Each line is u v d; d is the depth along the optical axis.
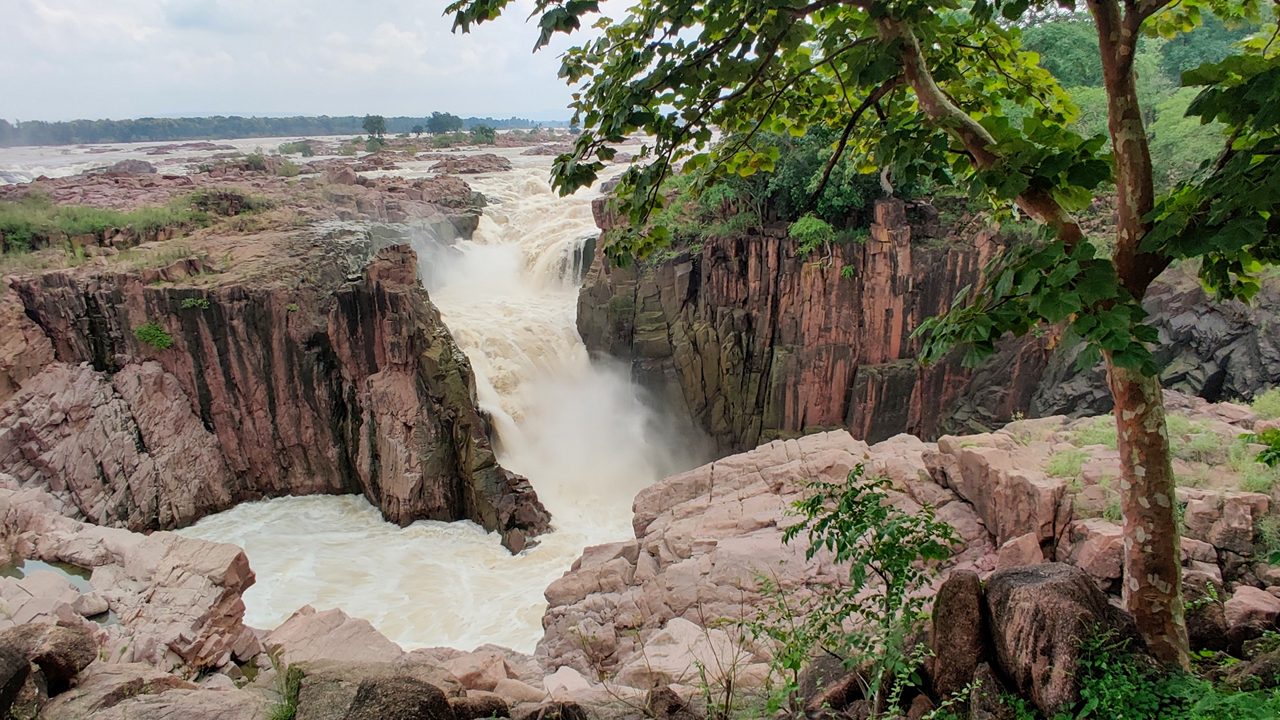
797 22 6.81
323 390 28.64
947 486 14.82
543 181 56.19
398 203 43.00
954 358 29.50
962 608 6.31
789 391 31.09
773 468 17.41
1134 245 5.77
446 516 27.66
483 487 26.72
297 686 6.12
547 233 44.12
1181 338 24.33
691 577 14.50
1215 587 10.05
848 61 6.80
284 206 38.59
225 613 12.30
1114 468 12.78
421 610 21.47
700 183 8.62
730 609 13.37
